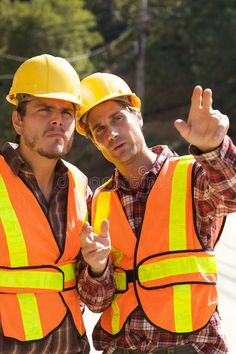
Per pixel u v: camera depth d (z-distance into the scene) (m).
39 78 3.93
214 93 36.12
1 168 3.94
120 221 4.10
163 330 3.86
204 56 36.19
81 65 37.12
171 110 40.16
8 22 36.81
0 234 3.81
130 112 4.26
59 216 3.99
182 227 3.94
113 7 45.81
